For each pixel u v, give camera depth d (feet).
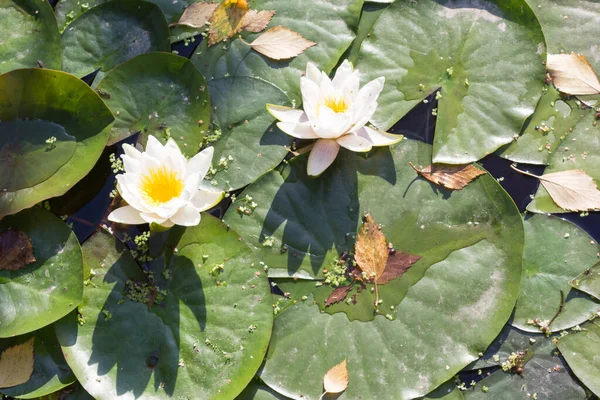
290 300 6.05
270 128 6.13
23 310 5.93
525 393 6.03
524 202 6.15
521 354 6.05
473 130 6.15
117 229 6.05
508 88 6.19
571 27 6.28
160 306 5.99
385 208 6.10
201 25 6.21
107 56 6.15
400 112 6.16
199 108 6.09
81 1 6.20
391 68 6.20
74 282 5.93
